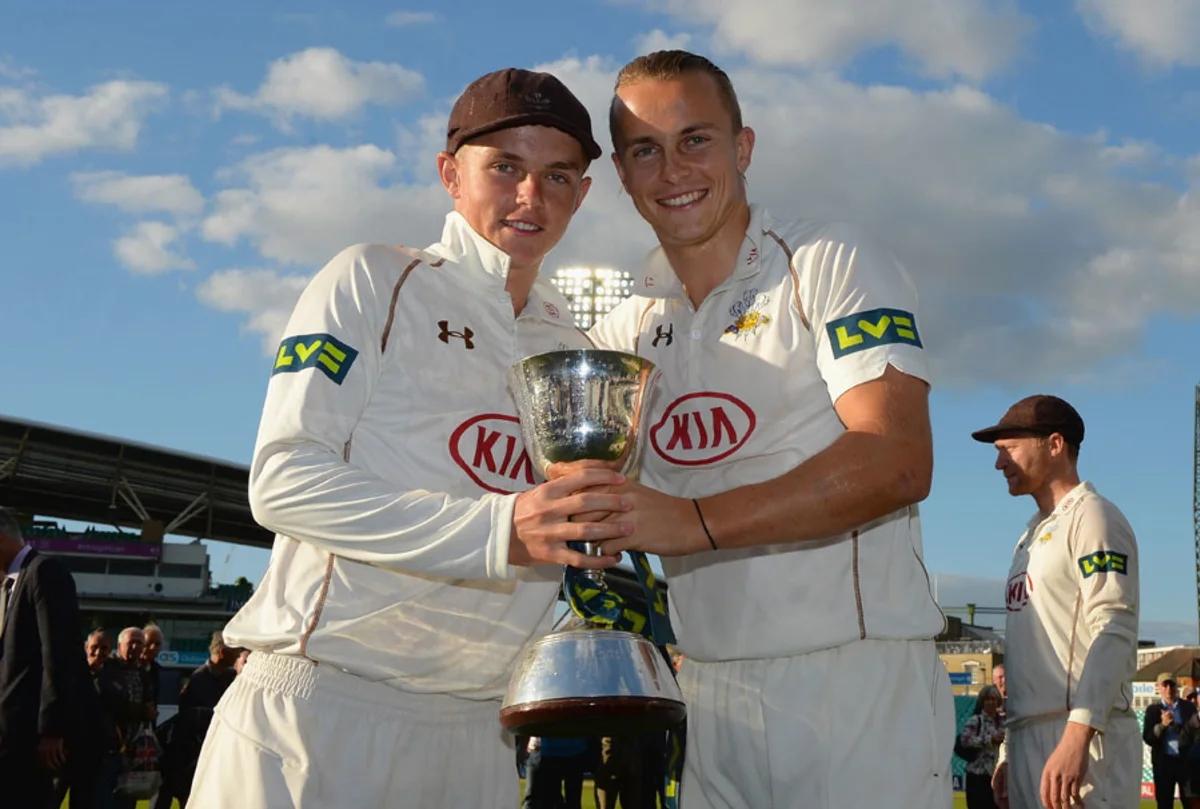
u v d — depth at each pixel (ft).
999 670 32.14
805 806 7.80
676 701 6.91
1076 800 11.82
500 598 7.95
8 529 16.90
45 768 16.57
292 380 7.32
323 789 7.32
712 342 8.43
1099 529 12.51
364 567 7.52
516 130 7.85
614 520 6.71
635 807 33.09
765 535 6.81
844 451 6.91
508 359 8.18
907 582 8.13
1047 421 13.52
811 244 8.06
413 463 7.69
